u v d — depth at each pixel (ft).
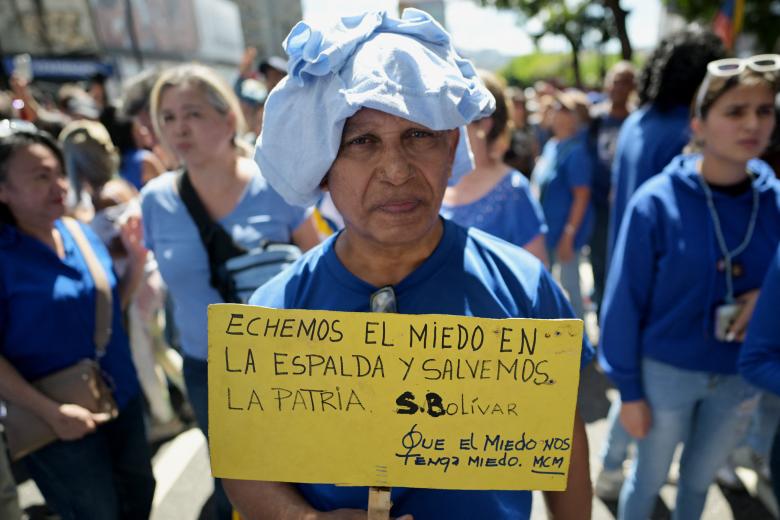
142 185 11.51
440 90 2.55
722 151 5.02
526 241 6.59
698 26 7.86
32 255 5.47
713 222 5.14
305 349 2.80
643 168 7.84
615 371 5.69
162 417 10.13
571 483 3.44
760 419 7.52
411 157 2.71
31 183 5.29
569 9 51.37
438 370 2.79
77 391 5.53
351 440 2.88
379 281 3.13
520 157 17.69
